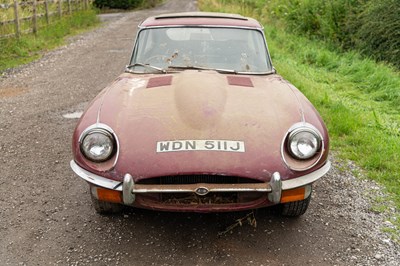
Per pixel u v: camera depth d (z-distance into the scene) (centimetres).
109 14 2727
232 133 306
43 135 564
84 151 304
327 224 358
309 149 304
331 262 309
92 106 345
